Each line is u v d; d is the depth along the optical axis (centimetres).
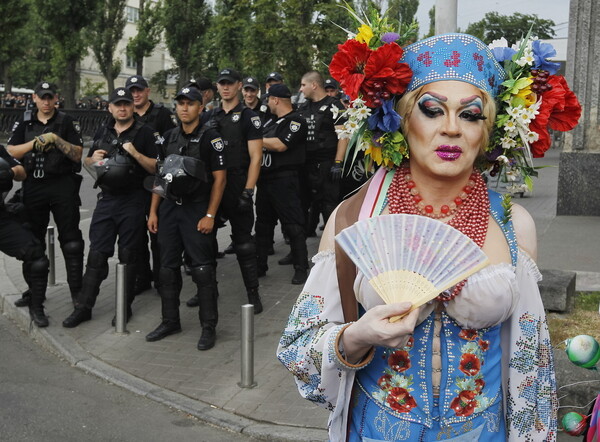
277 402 485
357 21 228
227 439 446
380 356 209
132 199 638
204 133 577
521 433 209
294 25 1636
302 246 752
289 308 678
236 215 656
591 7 965
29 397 508
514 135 222
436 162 207
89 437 448
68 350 588
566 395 407
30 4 2998
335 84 948
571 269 665
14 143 671
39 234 689
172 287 609
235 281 773
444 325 204
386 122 211
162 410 487
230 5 2073
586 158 976
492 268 199
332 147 815
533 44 225
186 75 3522
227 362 555
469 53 211
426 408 204
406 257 193
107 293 735
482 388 206
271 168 736
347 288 209
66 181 673
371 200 219
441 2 596
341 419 212
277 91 730
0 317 702
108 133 646
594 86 974
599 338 473
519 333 208
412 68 212
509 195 219
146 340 602
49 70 4778
